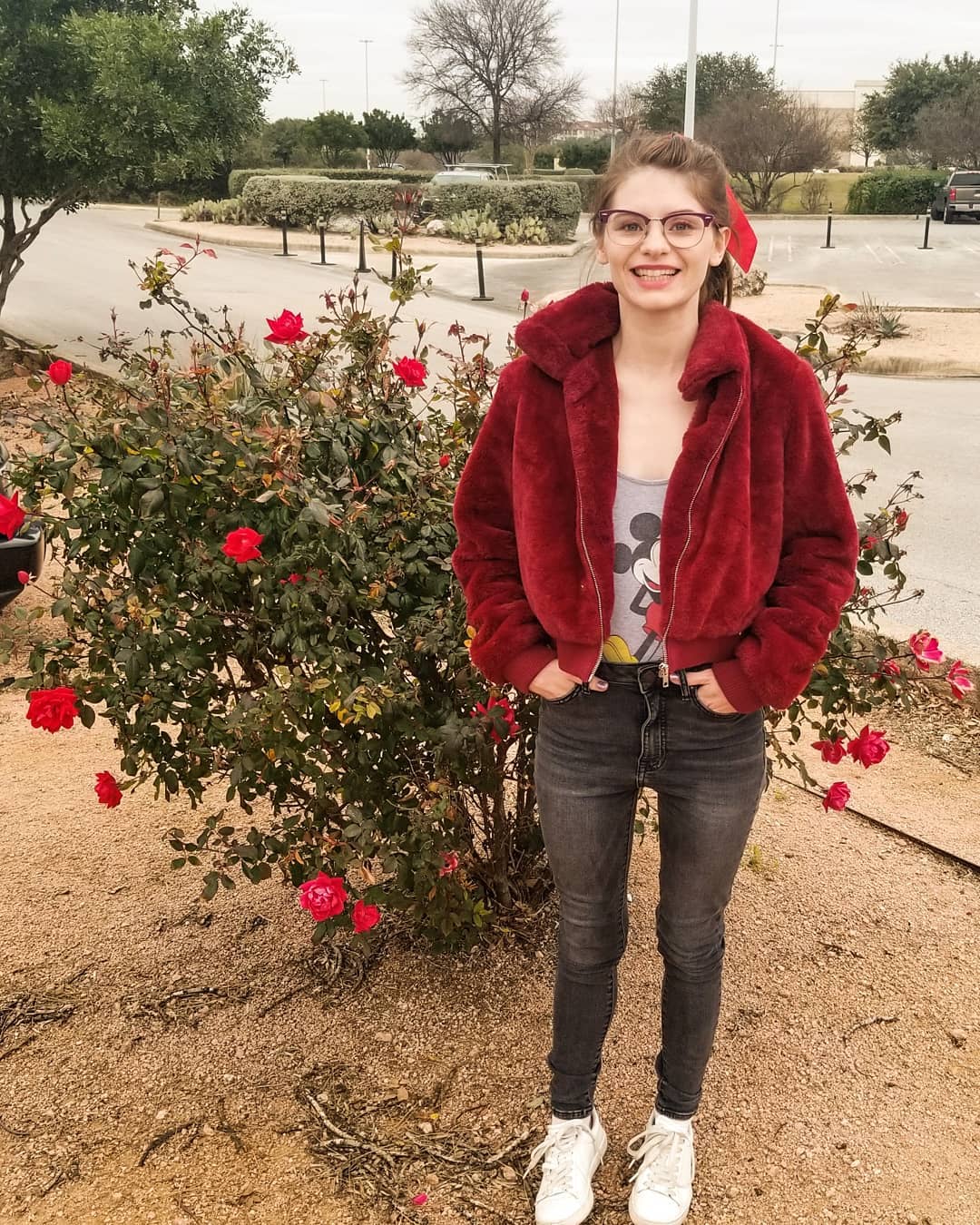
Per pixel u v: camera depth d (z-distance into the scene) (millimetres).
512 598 2025
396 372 2635
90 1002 2771
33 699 2471
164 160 11250
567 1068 2184
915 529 7227
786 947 3002
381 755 2572
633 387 1930
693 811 1981
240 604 2645
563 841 2035
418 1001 2775
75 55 10781
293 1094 2492
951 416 10977
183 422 2449
